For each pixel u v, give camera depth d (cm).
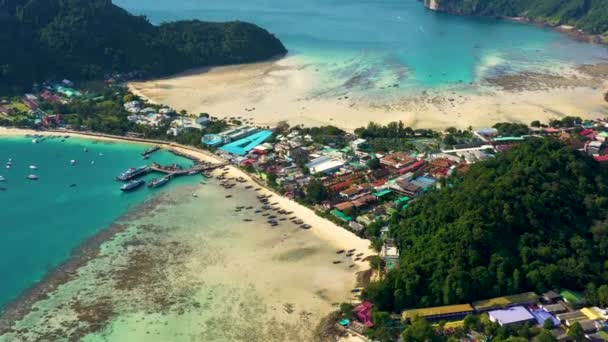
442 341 14912
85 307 16875
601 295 16238
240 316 16438
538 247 17800
